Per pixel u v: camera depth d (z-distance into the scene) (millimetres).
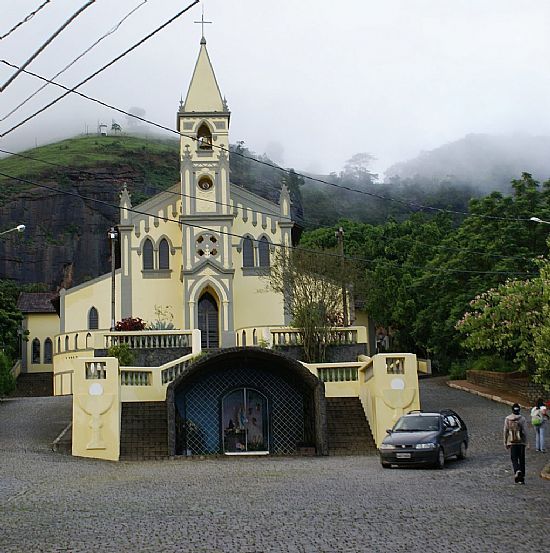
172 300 56812
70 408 40625
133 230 57094
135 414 32625
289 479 22172
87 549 12859
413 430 25812
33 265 130500
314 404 31391
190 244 55844
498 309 36625
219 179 57062
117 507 17281
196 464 27688
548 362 29047
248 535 13797
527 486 19688
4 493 19719
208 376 33375
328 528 14297
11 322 55938
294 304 45656
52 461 27547
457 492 18766
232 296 55500
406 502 17219
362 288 51375
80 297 57625
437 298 55094
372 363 32031
